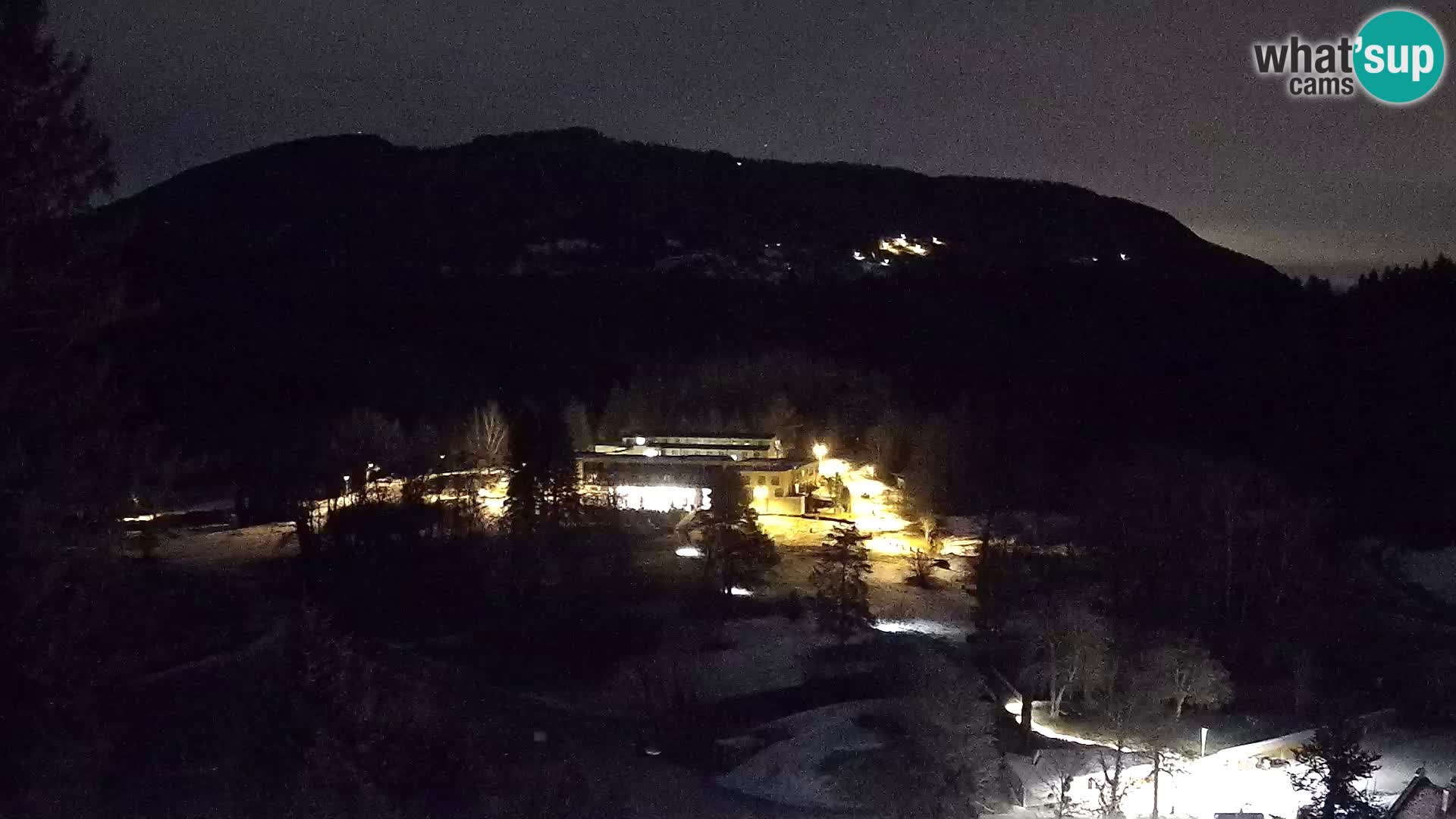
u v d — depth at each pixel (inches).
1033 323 5979.3
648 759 1708.9
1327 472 3535.9
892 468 4018.2
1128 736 1665.8
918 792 1443.2
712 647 2241.6
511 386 5137.8
